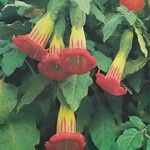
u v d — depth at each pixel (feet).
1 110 3.85
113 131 4.03
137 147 3.73
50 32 3.58
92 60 3.32
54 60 3.36
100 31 4.05
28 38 3.43
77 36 3.52
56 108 4.18
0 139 3.92
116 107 4.15
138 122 3.91
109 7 4.17
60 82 3.66
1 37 4.09
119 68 3.81
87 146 4.19
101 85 3.63
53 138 3.40
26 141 3.93
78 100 3.53
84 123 4.01
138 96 4.33
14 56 3.77
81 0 3.43
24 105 3.93
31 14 3.97
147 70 4.27
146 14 4.22
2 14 4.17
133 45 4.14
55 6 3.57
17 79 4.19
